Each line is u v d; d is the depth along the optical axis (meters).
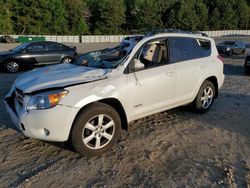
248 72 12.14
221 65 6.01
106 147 4.07
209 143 4.54
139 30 77.38
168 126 5.18
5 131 4.80
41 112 3.63
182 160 3.97
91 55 5.17
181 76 5.02
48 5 64.69
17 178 3.48
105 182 3.43
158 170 3.71
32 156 4.00
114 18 71.31
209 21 85.50
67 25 68.50
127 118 4.34
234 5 90.50
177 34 5.23
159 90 4.67
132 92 4.29
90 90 3.86
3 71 12.11
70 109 3.69
